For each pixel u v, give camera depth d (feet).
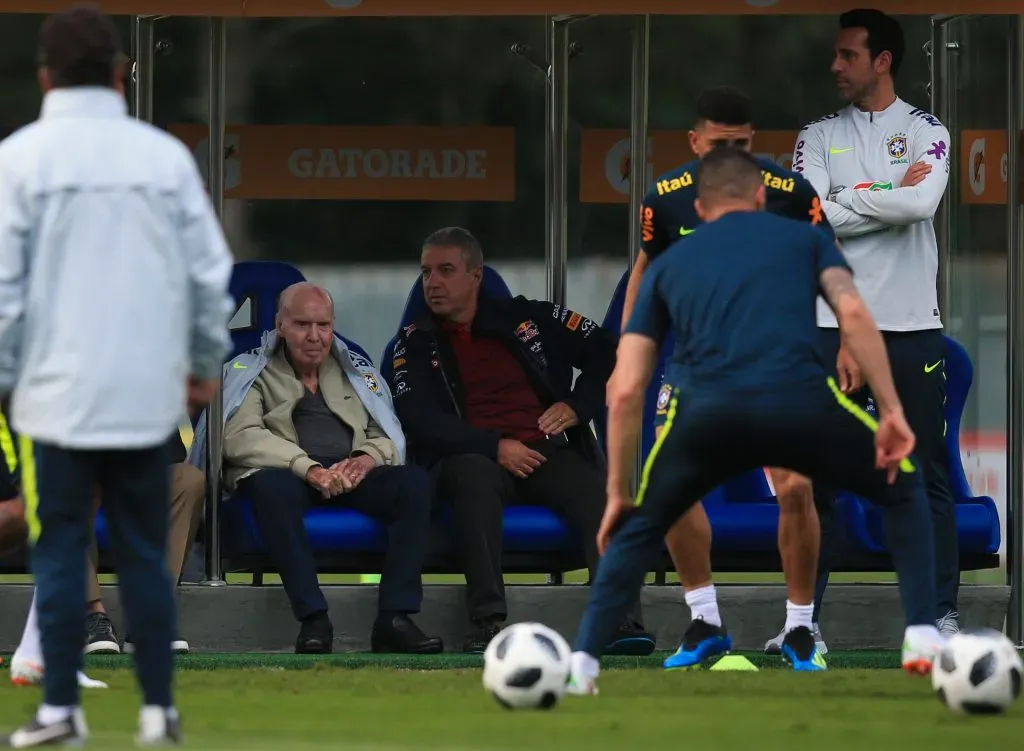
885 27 92.73
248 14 95.20
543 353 99.55
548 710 63.05
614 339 100.17
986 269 103.35
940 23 106.22
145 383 50.11
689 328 64.80
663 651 95.76
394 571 91.45
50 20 51.83
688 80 112.57
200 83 108.17
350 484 92.63
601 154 111.14
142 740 50.49
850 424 64.44
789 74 112.98
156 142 51.11
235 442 94.17
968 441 104.53
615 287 111.55
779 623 97.40
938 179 90.48
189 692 70.33
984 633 63.36
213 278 50.96
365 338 111.55
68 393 49.78
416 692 70.44
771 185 79.20
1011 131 99.30
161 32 103.50
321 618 90.68
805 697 69.05
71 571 50.62
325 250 110.93
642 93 104.01
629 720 59.52
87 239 50.08
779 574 115.44
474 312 99.50
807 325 64.54
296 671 82.02
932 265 91.61
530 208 111.65
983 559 98.02
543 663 62.90
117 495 50.93
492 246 111.65
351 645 94.43
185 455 97.45
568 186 110.83
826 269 65.16
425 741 52.95
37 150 50.44
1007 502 99.19
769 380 63.67
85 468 50.55
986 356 103.81
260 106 109.91
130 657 86.69
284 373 96.84
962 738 54.80
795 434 63.87
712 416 63.77
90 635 88.48
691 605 84.64
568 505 95.04
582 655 67.51
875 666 89.51
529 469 95.50
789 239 65.46
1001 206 101.91
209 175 99.71
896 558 67.77
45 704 50.65
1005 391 101.24
